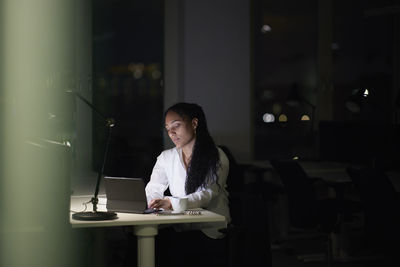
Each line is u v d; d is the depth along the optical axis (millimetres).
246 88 6812
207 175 3469
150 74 13008
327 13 7043
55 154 2779
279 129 7031
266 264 3125
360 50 7184
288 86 7129
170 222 3066
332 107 7090
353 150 6062
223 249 3455
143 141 13656
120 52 12773
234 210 3406
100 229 4020
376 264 5137
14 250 2742
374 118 7246
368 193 4090
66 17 5301
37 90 4082
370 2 7207
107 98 12898
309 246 5793
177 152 3650
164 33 6711
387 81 7258
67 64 5285
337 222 4797
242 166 6141
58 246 2826
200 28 6688
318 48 7055
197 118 3547
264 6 7043
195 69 6684
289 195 4859
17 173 2756
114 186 3279
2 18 4988
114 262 4805
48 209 2781
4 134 2861
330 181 4941
